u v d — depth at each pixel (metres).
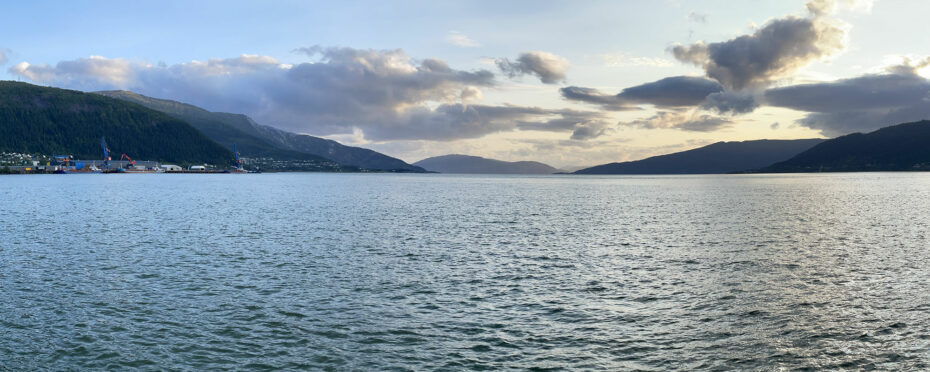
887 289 31.33
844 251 45.19
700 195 143.50
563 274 36.25
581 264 39.84
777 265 39.16
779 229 61.72
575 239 53.41
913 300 28.78
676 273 36.50
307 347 22.41
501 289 32.03
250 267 38.28
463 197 135.38
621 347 22.52
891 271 36.44
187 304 28.38
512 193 161.00
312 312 27.12
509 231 60.12
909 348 22.03
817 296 29.95
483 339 23.45
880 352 21.72
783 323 25.28
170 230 60.06
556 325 25.27
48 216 75.56
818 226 64.50
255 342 22.92
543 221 71.50
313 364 20.73
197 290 31.38
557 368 20.41
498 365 20.69
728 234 57.22
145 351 21.88
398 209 92.62
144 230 59.84
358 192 164.12
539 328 24.86
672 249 46.91
